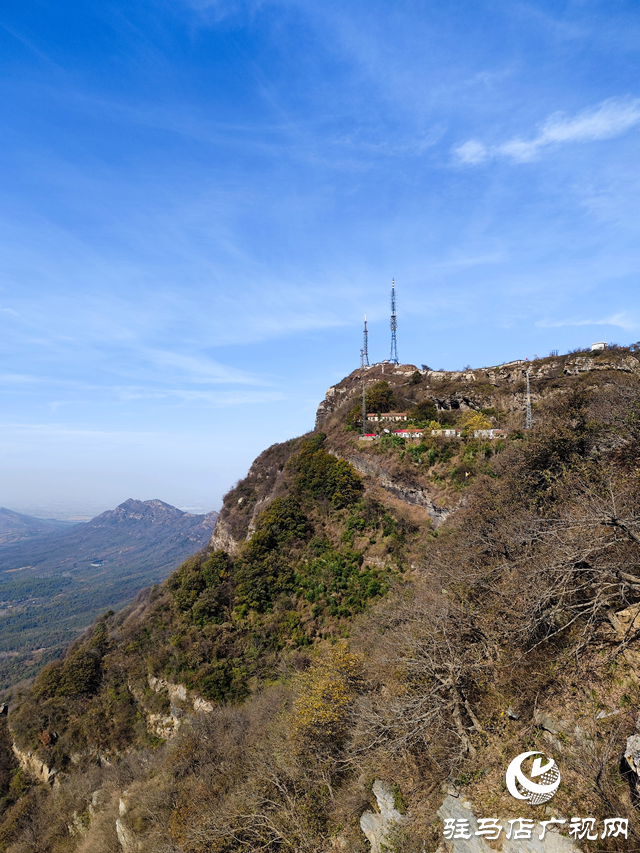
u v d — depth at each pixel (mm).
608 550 12477
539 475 23047
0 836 29984
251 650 31875
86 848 25328
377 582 32125
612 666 10891
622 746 9430
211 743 23734
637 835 8086
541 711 11391
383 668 17812
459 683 13617
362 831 13844
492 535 19703
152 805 22047
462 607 15492
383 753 14195
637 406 20766
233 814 16844
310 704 17391
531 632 12406
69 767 33125
